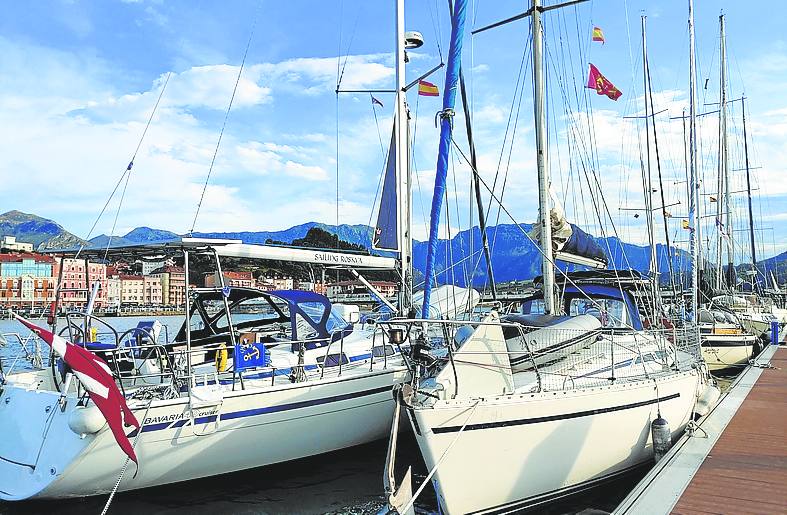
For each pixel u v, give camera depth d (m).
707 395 9.64
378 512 6.69
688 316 17.56
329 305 9.37
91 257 7.88
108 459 6.29
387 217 10.06
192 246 7.25
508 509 5.96
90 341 7.88
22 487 6.40
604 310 8.91
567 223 8.51
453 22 6.90
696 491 5.49
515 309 10.96
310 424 7.70
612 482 6.98
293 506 6.87
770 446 7.05
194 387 6.93
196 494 7.08
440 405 5.49
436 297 10.29
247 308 9.30
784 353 17.78
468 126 10.54
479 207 10.56
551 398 6.12
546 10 8.88
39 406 6.64
